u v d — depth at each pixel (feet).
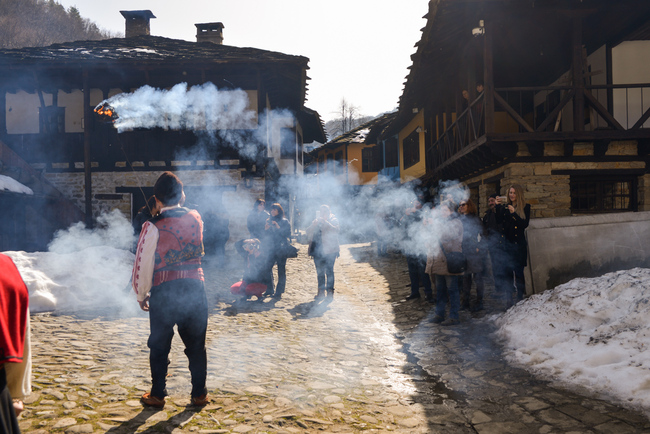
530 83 44.45
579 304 16.61
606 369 12.84
